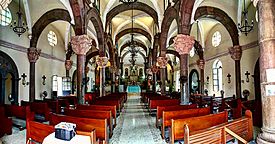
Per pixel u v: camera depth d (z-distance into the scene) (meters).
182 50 9.83
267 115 3.39
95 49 23.36
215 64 18.38
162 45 15.05
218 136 3.88
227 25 13.59
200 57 19.69
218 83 17.73
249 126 4.85
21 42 12.96
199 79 21.38
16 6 12.73
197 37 19.69
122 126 8.07
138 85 35.62
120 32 24.09
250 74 12.59
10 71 11.97
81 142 2.90
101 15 15.73
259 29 3.62
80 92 10.06
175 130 4.64
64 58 19.95
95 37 18.59
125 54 35.91
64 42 19.59
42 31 14.83
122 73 35.75
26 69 13.55
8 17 11.96
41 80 15.39
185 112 6.12
